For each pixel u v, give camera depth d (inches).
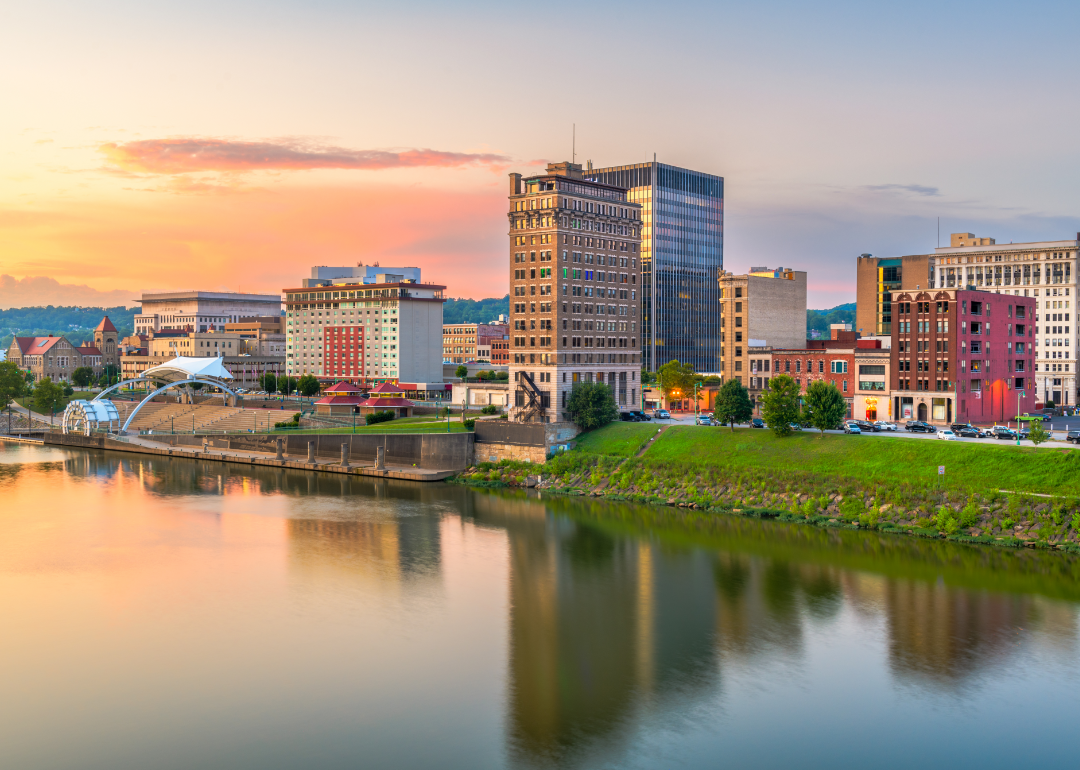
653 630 3597.4
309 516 5689.0
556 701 2997.0
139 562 4608.8
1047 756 2637.8
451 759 2652.6
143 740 2773.1
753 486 5664.4
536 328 7795.3
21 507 6048.2
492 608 3870.6
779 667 3230.8
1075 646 3353.8
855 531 4950.8
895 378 7150.6
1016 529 4589.1
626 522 5374.0
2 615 3818.9
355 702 3004.4
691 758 2650.1
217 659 3353.8
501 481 6820.9
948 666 3208.7
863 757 2645.2
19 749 2719.0
